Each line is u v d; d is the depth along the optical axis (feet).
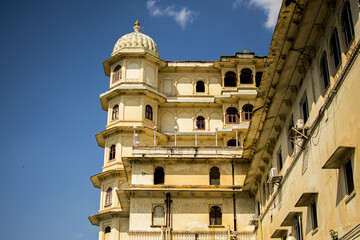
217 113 175.83
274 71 92.89
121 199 141.49
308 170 81.30
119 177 161.79
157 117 173.99
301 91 87.20
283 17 78.48
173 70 180.45
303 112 87.76
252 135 122.11
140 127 163.02
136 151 140.05
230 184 137.28
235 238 131.03
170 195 134.82
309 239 80.59
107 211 159.22
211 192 134.92
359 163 59.41
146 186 134.92
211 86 179.32
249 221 133.08
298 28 76.28
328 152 70.90
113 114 170.40
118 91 168.86
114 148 166.20
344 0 66.13
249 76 175.63
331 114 69.41
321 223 74.13
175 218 132.67
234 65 177.78
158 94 171.01
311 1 70.38
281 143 103.50
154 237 130.21
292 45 79.82
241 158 137.80
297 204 80.48
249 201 135.54
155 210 133.59
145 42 177.88
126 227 158.40
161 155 139.85
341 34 67.15
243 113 170.30
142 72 171.83
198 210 134.00
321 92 76.02
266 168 119.34
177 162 138.92
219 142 171.12
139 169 137.28
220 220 133.80
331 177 69.62
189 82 179.63
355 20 61.87
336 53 70.33
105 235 160.45
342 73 64.18
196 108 176.35
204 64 179.83
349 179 63.62
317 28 75.31
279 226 101.86
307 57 81.41
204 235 131.34
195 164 139.03
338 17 68.18
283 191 99.50
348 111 63.05
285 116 99.55
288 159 96.58
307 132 81.41
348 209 63.16
